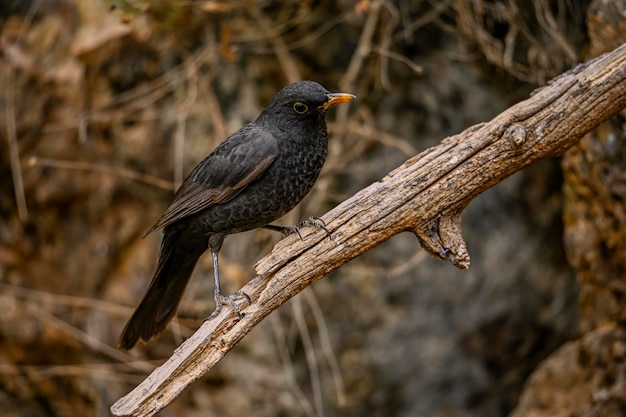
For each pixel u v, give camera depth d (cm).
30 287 1260
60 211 1245
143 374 1234
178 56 1223
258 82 1236
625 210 936
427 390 1210
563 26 1000
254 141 893
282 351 1182
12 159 1201
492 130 768
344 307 1202
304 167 905
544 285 1212
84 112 1220
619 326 1002
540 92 779
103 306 1229
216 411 1200
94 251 1244
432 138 1228
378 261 1202
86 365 1248
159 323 952
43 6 1234
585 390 1045
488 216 1217
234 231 940
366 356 1199
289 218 1191
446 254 779
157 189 1234
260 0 1203
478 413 1219
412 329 1205
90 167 1219
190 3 1147
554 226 1209
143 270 1227
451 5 1164
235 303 766
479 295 1209
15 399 1309
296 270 767
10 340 1264
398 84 1228
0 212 1262
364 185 1214
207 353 756
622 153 914
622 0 874
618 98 776
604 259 1004
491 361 1218
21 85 1226
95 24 1209
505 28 1126
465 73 1212
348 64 1237
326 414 1193
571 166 991
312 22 1218
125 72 1222
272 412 1185
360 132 1202
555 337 1220
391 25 1179
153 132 1226
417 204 766
